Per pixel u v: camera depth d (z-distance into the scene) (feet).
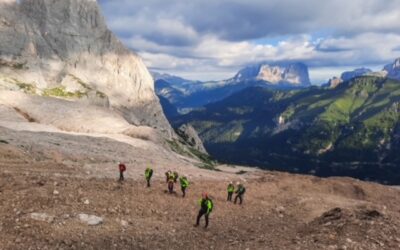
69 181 131.44
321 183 263.90
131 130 445.78
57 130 386.93
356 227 98.37
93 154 243.40
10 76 641.40
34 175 134.51
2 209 90.68
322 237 91.35
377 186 292.20
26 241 74.74
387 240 91.40
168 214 113.70
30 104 469.57
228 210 136.36
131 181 157.69
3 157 174.81
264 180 248.11
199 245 87.04
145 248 80.53
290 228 117.19
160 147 396.37
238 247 85.25
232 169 470.80
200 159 558.15
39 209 93.61
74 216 91.81
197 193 154.61
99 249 76.18
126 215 103.76
